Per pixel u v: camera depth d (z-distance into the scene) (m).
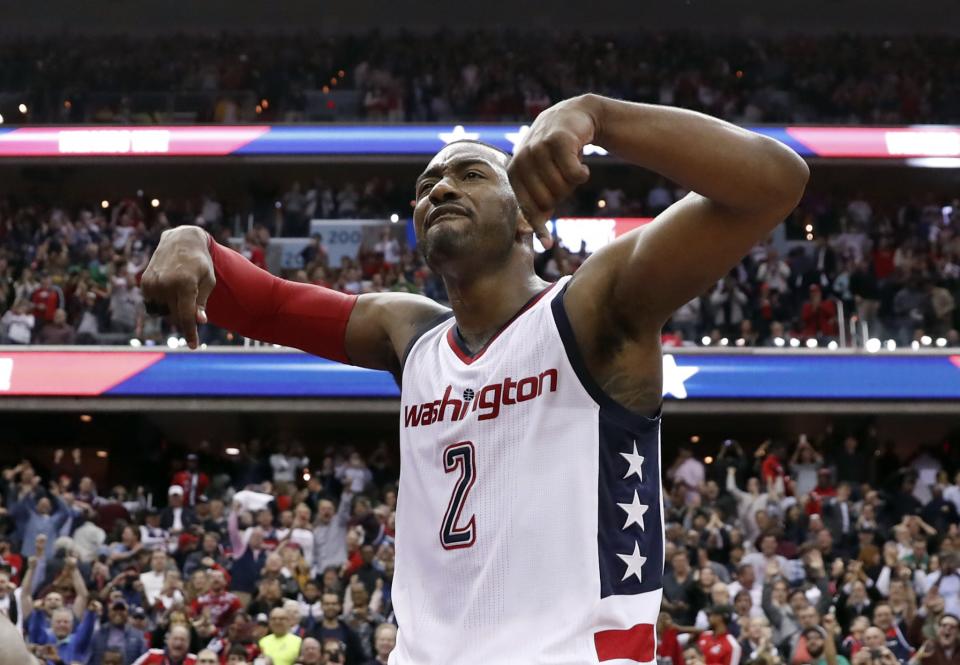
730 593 15.64
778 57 35.31
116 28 38.19
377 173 32.28
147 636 14.26
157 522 18.83
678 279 2.99
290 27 38.41
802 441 21.55
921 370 24.25
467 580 3.08
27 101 29.62
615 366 3.11
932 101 33.31
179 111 30.11
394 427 27.73
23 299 24.95
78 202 32.22
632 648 2.96
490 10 38.38
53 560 16.62
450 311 3.67
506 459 3.09
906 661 14.25
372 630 13.86
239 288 3.76
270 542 16.80
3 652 2.14
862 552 17.14
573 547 2.97
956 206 30.34
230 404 24.59
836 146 28.22
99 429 27.38
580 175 2.72
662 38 36.12
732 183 2.82
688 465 20.59
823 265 26.38
